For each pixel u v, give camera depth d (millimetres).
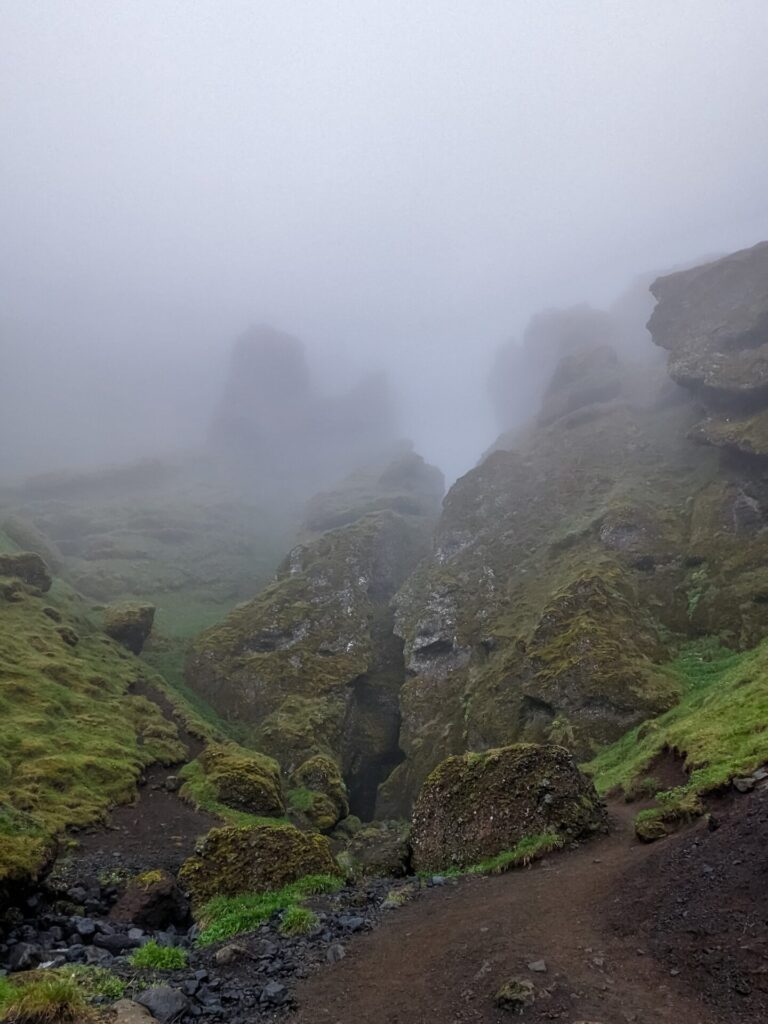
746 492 55406
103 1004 9359
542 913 12469
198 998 10008
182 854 28391
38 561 70438
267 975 11109
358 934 13312
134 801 35688
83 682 50469
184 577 110250
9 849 17594
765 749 17531
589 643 46500
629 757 31500
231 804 38719
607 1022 7949
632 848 15898
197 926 16328
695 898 11086
